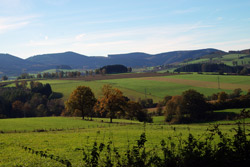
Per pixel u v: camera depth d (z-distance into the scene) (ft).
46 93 551.59
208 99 408.67
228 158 32.91
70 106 269.03
